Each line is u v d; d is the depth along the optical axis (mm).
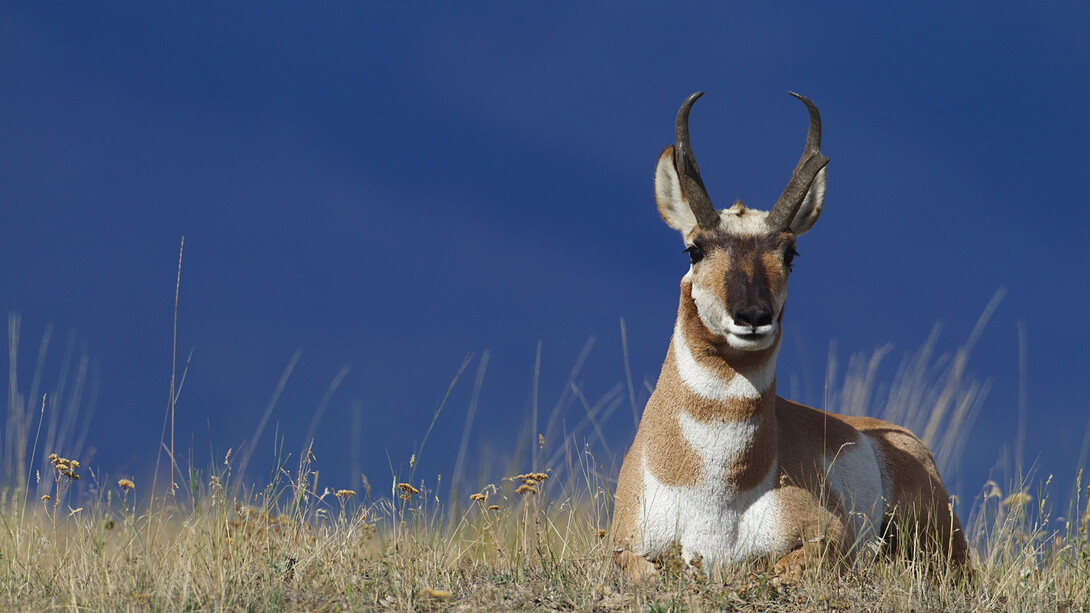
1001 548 23531
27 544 22500
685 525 22250
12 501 23297
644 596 19781
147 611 19000
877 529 25016
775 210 22922
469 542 24297
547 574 21453
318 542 21953
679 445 22297
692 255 22812
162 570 20781
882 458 25828
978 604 20781
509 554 23281
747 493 22172
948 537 25891
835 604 20000
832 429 24859
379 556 22422
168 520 23484
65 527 23344
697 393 22156
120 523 22344
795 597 20281
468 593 20547
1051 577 21688
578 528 24250
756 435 21984
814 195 25375
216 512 22203
